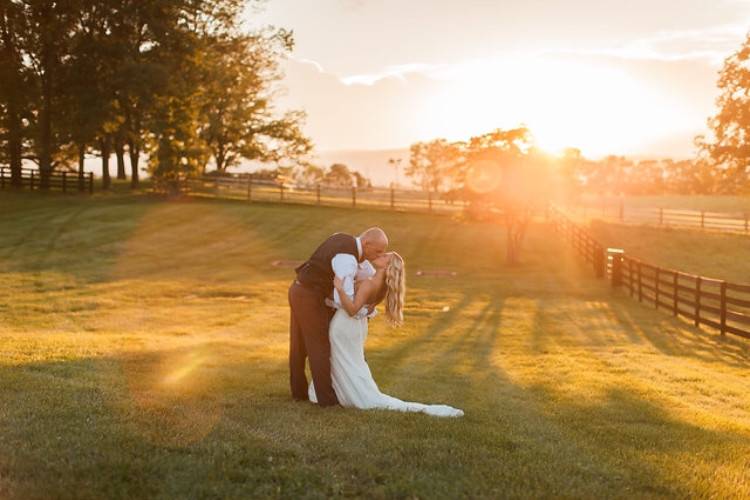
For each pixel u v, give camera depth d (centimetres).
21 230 3441
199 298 2239
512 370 1112
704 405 870
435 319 1911
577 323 1877
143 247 3297
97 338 1262
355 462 492
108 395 655
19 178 4872
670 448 580
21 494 423
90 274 2597
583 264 3506
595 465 513
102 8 4691
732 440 633
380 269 676
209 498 434
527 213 3522
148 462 475
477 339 1573
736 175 4869
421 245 3894
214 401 658
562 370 1122
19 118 5022
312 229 4081
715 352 1481
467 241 4056
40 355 916
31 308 1881
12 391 654
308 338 663
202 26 5450
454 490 452
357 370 669
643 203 8869
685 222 4894
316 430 562
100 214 3997
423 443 538
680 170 15900
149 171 4828
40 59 4853
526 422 661
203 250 3350
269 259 3234
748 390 1014
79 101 4722
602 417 714
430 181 16012
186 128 4806
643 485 478
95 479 448
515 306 2230
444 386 907
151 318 1808
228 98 6150
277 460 492
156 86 4638
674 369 1186
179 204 4562
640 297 2392
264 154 6588
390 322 682
